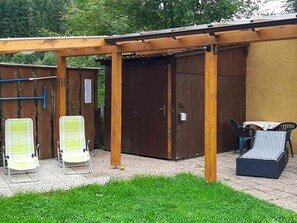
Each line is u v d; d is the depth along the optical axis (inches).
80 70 403.2
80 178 289.7
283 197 247.1
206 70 276.2
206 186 264.1
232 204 225.3
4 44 258.8
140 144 396.5
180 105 370.9
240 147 397.7
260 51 438.3
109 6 641.6
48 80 371.9
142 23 653.9
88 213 206.1
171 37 283.9
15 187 262.7
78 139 339.9
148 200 229.6
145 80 390.9
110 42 314.7
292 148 413.7
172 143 369.1
